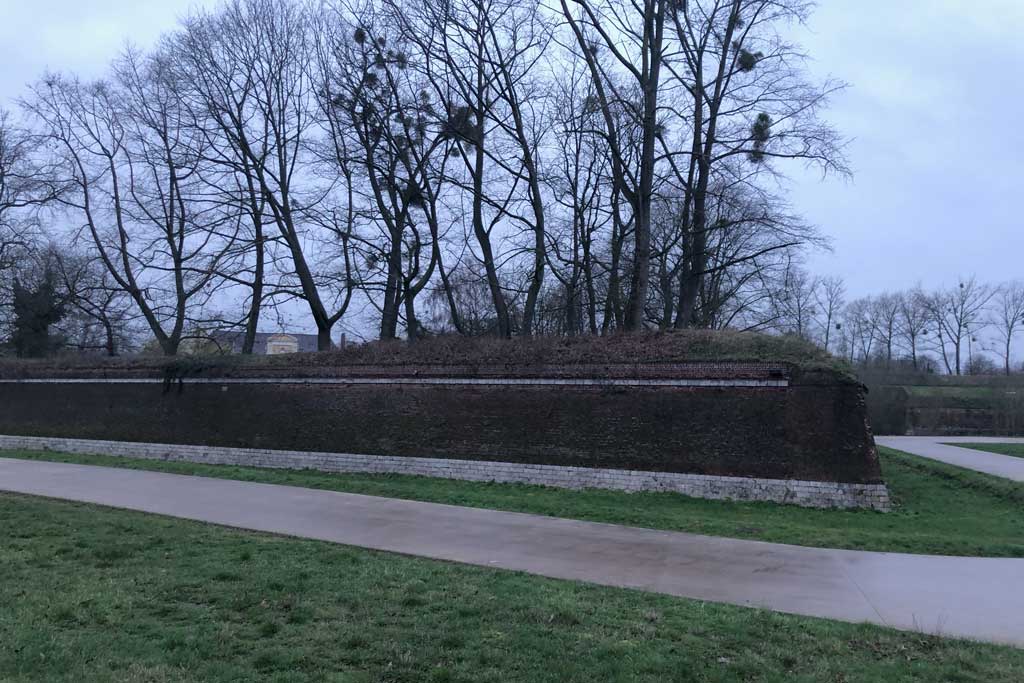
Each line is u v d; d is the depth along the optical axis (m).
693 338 18.08
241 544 9.95
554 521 12.34
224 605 7.09
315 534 10.95
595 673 5.59
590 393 17.19
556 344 19.42
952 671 5.84
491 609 7.06
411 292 29.55
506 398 18.20
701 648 6.19
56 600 7.05
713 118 25.84
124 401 25.39
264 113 31.06
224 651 5.86
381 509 13.25
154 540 10.00
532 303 26.16
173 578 8.00
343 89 29.02
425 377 19.48
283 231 31.08
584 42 24.73
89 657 5.64
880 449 25.69
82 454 24.42
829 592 8.27
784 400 15.38
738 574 9.03
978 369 77.50
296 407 21.64
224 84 30.86
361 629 6.43
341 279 29.78
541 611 7.01
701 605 7.48
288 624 6.59
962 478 18.48
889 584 8.63
